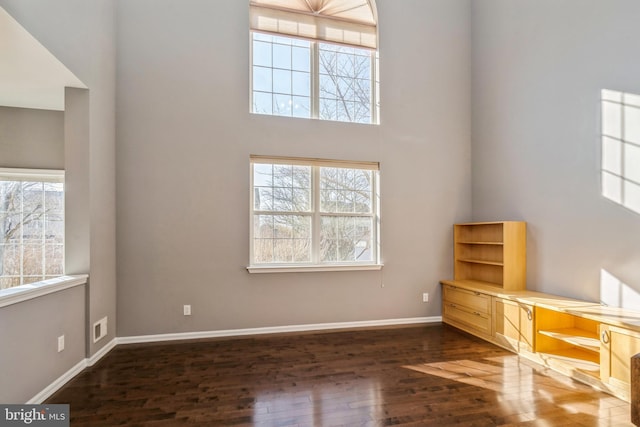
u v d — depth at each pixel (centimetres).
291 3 424
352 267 432
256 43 420
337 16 439
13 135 390
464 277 477
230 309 398
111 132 362
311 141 426
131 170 375
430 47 474
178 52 389
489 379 288
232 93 403
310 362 323
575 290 344
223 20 403
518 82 414
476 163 480
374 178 457
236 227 401
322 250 437
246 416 232
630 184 299
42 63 266
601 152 322
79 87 313
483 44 470
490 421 226
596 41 327
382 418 229
